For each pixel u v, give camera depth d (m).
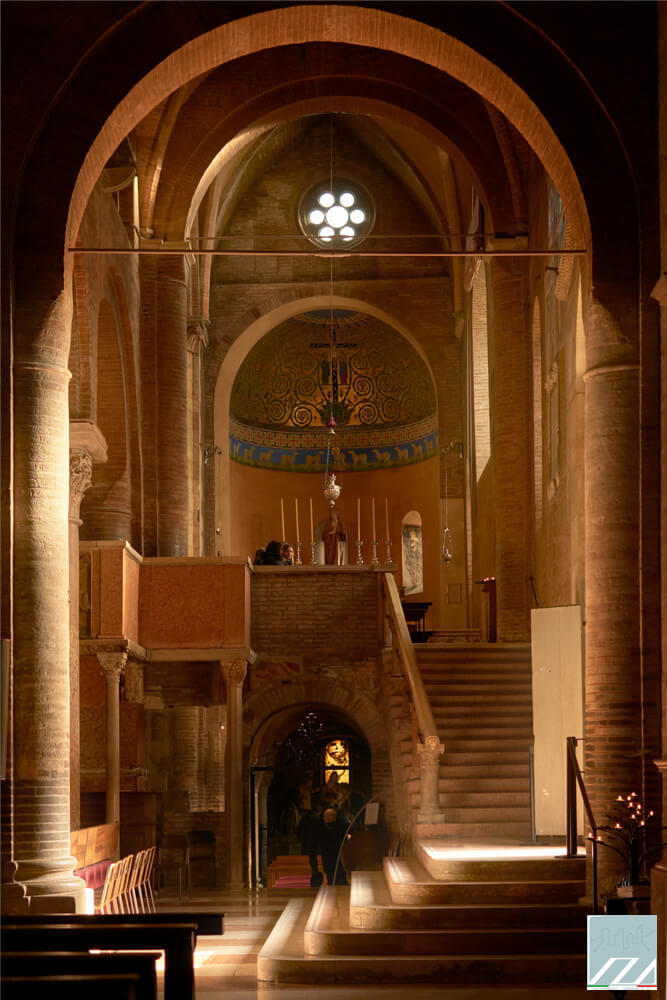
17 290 13.02
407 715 18.45
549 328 20.11
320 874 21.47
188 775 25.34
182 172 22.70
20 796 12.39
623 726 12.87
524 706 18.28
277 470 34.84
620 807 12.69
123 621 19.16
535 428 21.64
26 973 7.48
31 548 12.70
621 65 13.43
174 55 13.77
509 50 13.73
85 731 19.39
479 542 28.28
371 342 34.53
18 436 12.80
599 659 13.07
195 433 28.59
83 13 13.42
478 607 28.81
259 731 24.55
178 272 22.67
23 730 12.48
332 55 22.47
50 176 13.22
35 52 13.30
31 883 12.16
